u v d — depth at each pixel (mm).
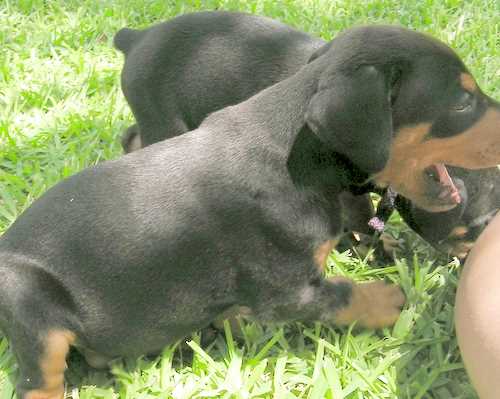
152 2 1611
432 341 1068
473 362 946
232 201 1006
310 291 1053
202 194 1009
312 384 1041
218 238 1017
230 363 1062
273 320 1072
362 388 1033
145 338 1046
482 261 988
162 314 1034
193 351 1098
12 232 1021
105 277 1007
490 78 1422
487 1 1620
